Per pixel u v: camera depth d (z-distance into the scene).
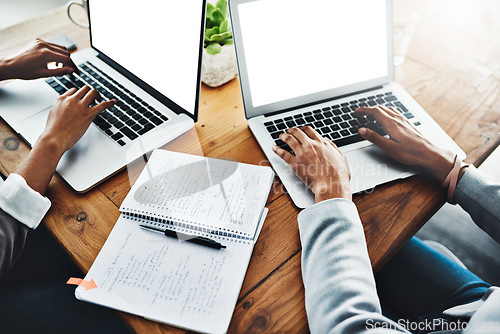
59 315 0.75
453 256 0.84
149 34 0.77
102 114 0.79
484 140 0.77
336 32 0.80
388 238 0.63
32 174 0.65
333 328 0.49
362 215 0.66
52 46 0.89
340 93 0.85
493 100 0.86
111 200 0.67
